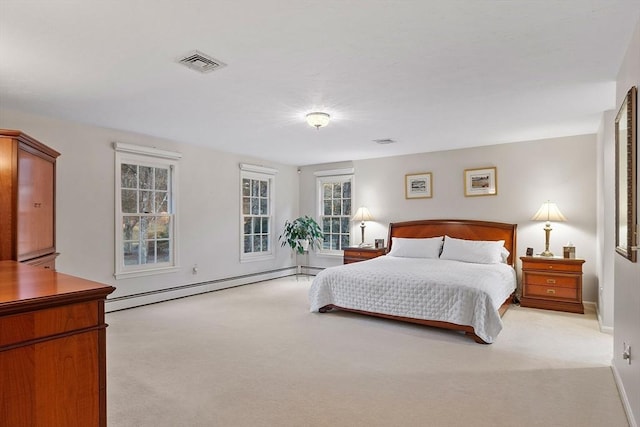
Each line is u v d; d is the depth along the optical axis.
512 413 2.17
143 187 4.83
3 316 1.10
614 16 1.92
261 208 6.74
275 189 6.95
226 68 2.59
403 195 6.18
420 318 3.76
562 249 4.87
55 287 1.33
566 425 2.04
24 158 2.75
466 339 3.49
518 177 5.18
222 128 4.36
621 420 2.09
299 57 2.42
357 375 2.70
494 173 5.34
